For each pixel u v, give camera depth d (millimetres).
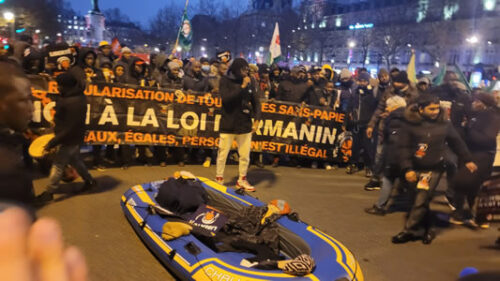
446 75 7285
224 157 5922
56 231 466
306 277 2822
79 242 3977
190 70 7820
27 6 39344
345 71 8281
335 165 8055
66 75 4641
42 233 449
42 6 42688
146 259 3750
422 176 4316
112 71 7160
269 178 6953
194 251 3189
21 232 445
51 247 452
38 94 5973
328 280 2818
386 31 40875
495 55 31781
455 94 6957
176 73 7285
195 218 3850
